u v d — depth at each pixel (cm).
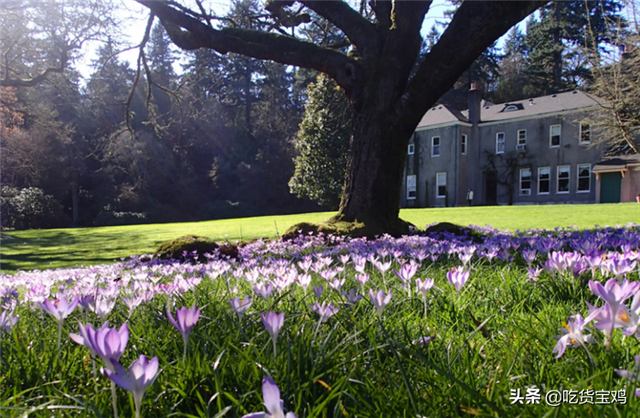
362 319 191
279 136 4934
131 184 4425
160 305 254
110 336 86
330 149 2522
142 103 4628
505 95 5388
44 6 1362
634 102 1606
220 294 282
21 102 2634
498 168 3447
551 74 4600
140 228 2127
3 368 147
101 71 1583
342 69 974
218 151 4969
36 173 3572
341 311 203
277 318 130
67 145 3894
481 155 3531
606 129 2131
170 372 134
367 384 123
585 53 1617
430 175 3559
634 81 1630
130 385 84
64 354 159
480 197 3534
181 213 4397
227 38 1020
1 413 113
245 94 5594
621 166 2761
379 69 948
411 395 108
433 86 897
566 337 130
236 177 4728
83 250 1199
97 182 4409
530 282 267
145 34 1361
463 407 103
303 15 1222
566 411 107
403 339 169
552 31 4375
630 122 1603
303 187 2677
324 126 2523
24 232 2261
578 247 343
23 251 1238
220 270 302
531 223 1284
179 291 250
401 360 141
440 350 157
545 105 3306
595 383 121
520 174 3344
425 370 134
